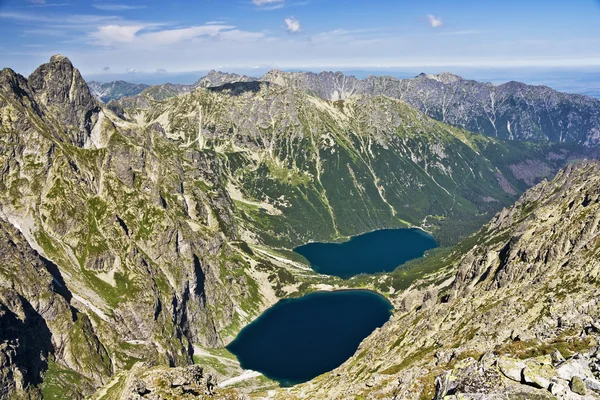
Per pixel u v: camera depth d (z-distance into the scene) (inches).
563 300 3919.8
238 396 3540.8
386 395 3193.9
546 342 2598.4
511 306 4628.4
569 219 6082.7
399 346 6225.4
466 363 2012.8
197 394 3447.3
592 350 1742.1
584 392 1534.2
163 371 3582.7
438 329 5861.2
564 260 5083.7
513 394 1635.1
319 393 5949.8
